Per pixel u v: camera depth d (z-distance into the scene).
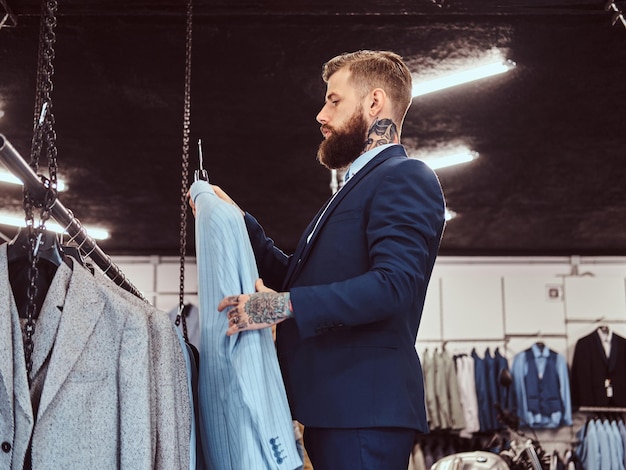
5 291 2.02
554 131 6.67
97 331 2.11
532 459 8.43
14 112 5.88
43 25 3.43
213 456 2.27
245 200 8.34
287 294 2.13
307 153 7.05
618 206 8.62
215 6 4.02
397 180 2.26
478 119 6.42
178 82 5.63
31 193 2.11
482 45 5.16
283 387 2.23
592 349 9.97
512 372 10.05
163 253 10.12
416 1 4.02
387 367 2.21
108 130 6.45
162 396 2.16
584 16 4.75
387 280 2.09
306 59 5.31
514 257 10.44
